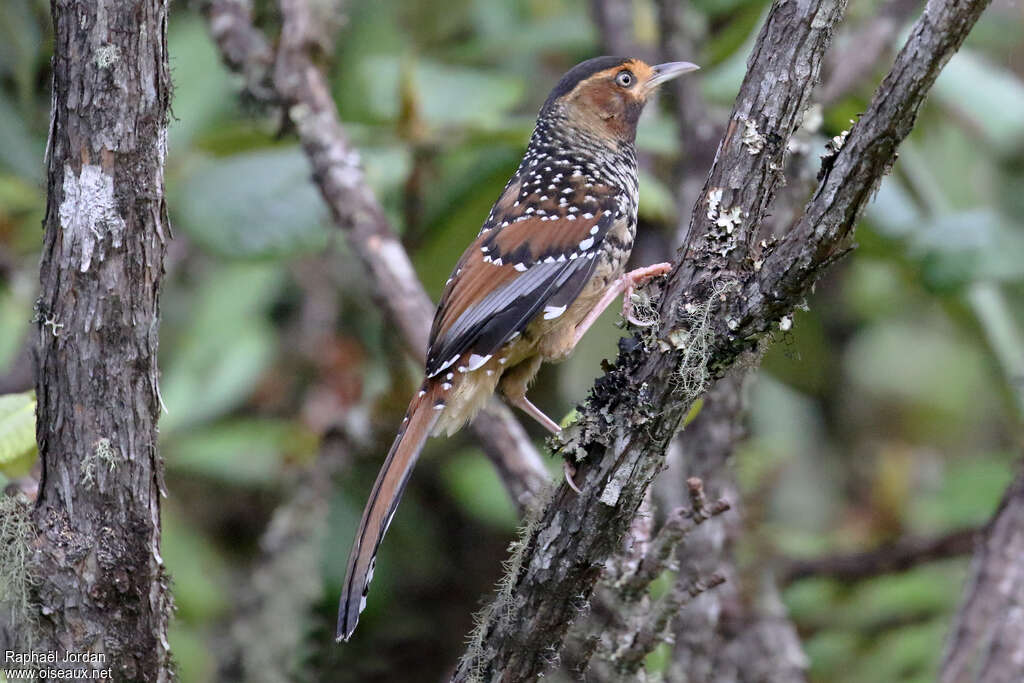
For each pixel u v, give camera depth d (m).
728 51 11.41
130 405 6.05
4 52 10.82
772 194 6.07
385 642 11.77
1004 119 11.70
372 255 9.36
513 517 11.46
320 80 9.92
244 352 11.81
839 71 10.81
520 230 8.53
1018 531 8.49
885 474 12.16
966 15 5.09
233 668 10.63
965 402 13.88
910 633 11.37
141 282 5.99
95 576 6.07
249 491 12.62
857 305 14.06
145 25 5.84
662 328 6.06
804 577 11.26
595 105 9.31
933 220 10.78
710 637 9.07
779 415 12.95
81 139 5.86
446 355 8.07
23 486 6.71
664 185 13.01
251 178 10.57
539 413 8.67
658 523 9.40
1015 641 8.27
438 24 11.41
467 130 10.20
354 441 11.23
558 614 6.36
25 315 11.36
